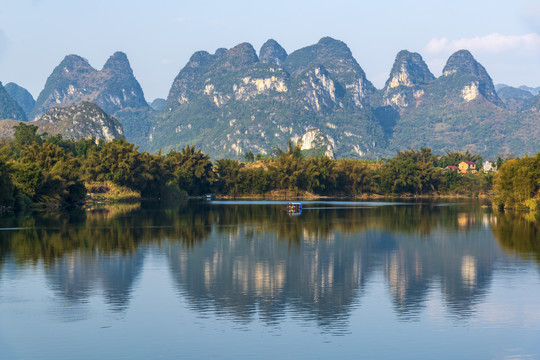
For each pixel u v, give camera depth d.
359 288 41.28
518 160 133.12
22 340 29.58
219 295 38.94
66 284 42.00
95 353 27.86
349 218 103.75
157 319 33.19
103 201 156.88
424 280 44.34
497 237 72.31
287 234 75.12
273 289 40.91
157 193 194.62
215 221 95.06
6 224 85.25
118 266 49.47
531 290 40.75
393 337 30.27
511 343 29.36
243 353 27.88
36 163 127.19
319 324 32.47
